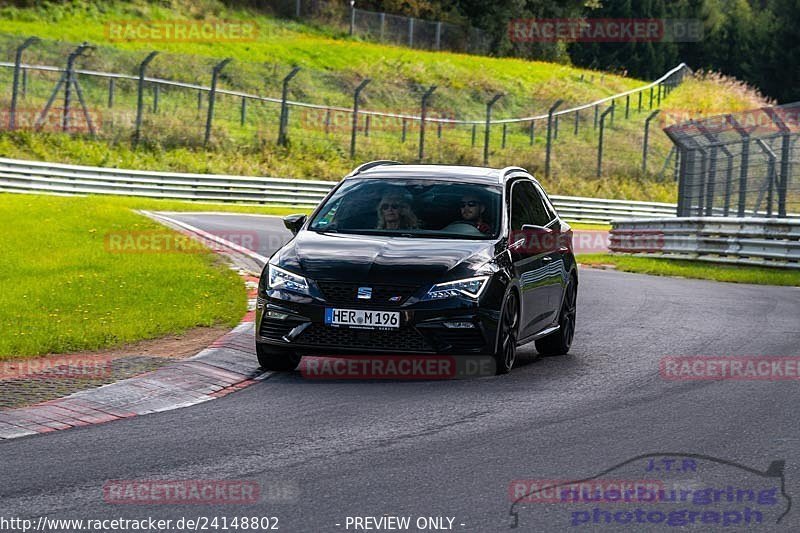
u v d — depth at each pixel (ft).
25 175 386.52
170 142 489.26
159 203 375.04
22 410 91.71
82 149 453.58
